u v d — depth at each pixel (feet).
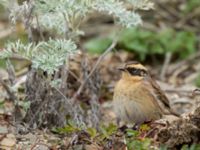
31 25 41.34
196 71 63.00
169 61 64.39
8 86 42.06
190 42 65.92
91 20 71.36
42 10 39.58
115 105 44.50
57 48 38.14
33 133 40.68
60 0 38.99
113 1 40.37
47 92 41.14
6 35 65.05
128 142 36.63
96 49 63.77
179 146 37.19
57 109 41.73
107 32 69.72
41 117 41.52
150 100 43.80
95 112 44.50
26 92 41.57
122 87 44.04
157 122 39.34
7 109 44.73
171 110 46.11
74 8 39.17
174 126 37.35
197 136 37.32
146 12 71.77
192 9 72.54
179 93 56.18
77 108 43.27
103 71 58.13
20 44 38.42
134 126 43.57
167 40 65.62
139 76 44.45
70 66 49.49
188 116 38.42
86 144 38.58
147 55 64.95
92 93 44.80
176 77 61.67
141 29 68.80
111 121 46.19
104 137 38.40
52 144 39.01
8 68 42.14
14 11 39.83
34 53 38.24
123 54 63.31
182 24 71.05
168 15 72.23
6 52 38.32
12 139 39.60
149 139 36.50
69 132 40.06
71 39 41.57
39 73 40.91
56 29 41.73
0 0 41.04
